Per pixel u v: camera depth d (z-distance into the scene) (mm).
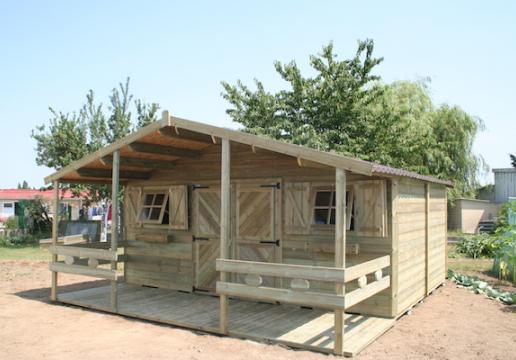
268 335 6395
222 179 6746
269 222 8453
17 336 6582
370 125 17969
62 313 8078
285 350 5863
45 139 19078
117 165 8039
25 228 24219
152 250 10234
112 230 8016
